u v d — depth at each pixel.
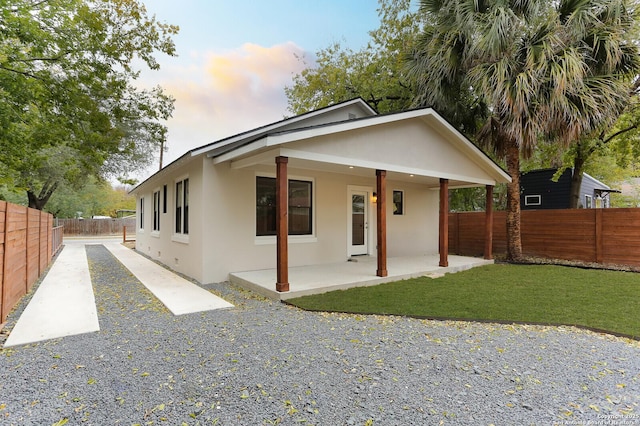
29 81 7.00
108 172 15.99
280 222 5.36
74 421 2.10
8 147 7.55
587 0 7.21
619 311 4.59
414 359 3.08
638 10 7.56
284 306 4.95
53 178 14.88
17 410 2.21
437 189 11.30
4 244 4.12
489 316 4.43
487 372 2.82
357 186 9.09
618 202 22.58
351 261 8.65
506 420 2.14
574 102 7.43
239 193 7.04
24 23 6.34
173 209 8.69
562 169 11.84
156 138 9.45
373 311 4.62
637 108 9.35
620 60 7.54
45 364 2.92
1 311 4.01
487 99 7.90
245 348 3.31
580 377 2.74
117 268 8.70
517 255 9.30
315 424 2.09
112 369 2.83
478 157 8.55
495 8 7.39
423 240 10.91
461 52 8.56
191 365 2.92
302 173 7.86
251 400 2.36
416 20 12.21
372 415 2.19
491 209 9.39
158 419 2.13
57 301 5.14
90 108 7.63
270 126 7.48
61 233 15.41
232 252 6.92
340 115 9.09
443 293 5.66
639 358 3.12
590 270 7.87
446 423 2.11
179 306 4.86
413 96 11.77
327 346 3.38
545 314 4.49
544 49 7.10
